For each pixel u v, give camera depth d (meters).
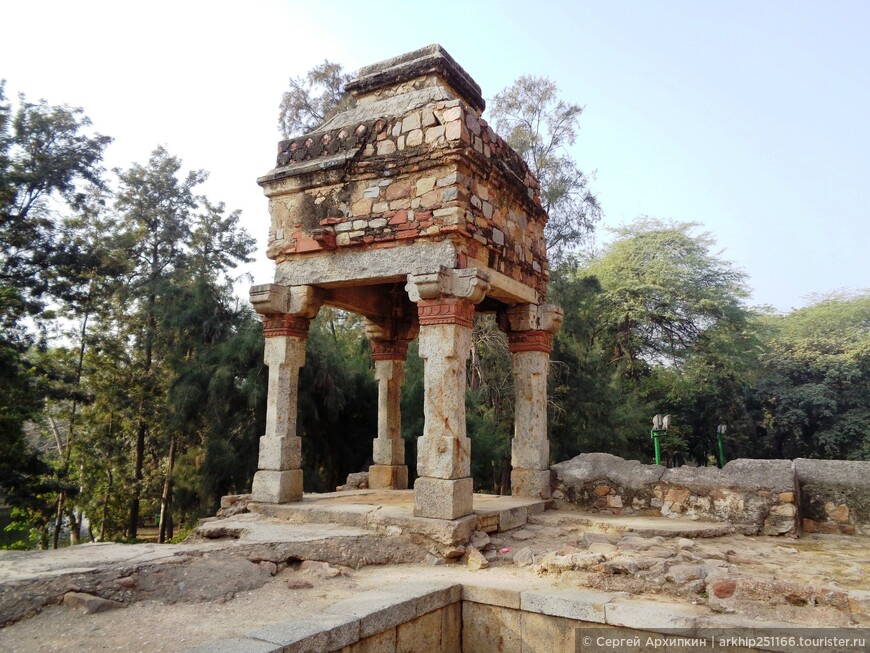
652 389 28.55
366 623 3.97
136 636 3.58
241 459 15.61
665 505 7.39
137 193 24.48
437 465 6.15
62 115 19.52
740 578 4.37
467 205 6.84
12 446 16.48
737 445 29.92
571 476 8.10
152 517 26.27
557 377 18.80
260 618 4.00
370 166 7.21
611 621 4.27
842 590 4.16
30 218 18.91
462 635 4.95
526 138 20.50
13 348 17.38
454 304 6.41
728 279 30.77
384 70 8.17
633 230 33.31
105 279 21.77
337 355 16.53
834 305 35.75
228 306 18.97
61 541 24.17
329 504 7.14
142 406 21.19
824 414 27.86
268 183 7.94
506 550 6.06
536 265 8.88
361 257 7.20
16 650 3.32
